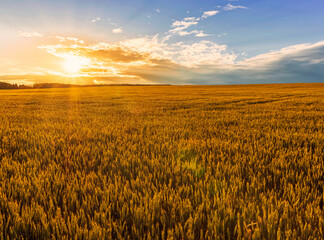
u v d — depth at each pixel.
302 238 1.66
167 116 9.63
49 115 9.83
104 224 1.77
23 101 19.28
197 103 16.77
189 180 2.71
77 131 5.76
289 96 25.06
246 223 1.83
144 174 2.78
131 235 1.75
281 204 2.06
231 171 2.94
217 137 5.27
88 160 3.52
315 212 1.94
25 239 1.68
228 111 11.40
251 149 3.96
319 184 2.58
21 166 3.08
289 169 3.00
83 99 22.02
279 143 4.50
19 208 1.98
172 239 1.56
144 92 38.00
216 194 2.26
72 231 1.71
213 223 1.78
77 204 2.05
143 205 2.11
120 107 13.99
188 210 1.97
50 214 1.88
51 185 2.58
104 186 2.40
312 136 5.06
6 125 6.84
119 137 5.05
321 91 35.50
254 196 2.29
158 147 4.12
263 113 10.18
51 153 3.88
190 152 3.91
